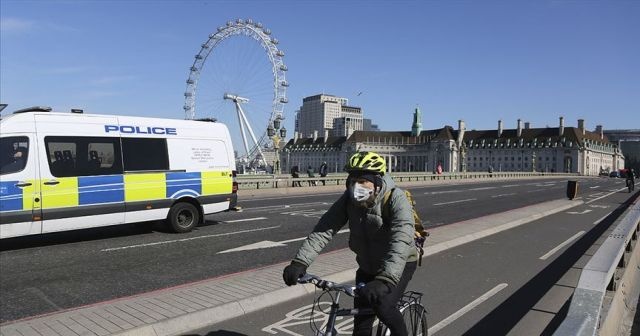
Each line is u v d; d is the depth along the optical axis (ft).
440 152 575.79
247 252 33.22
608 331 17.22
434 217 55.93
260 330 18.21
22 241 36.99
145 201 38.68
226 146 45.03
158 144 40.11
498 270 28.78
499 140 576.20
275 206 65.62
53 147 34.19
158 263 29.66
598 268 15.03
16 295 22.85
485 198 89.04
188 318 18.53
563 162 524.11
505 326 19.21
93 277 26.17
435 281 25.98
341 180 120.26
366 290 10.19
